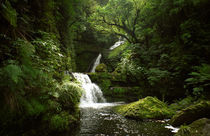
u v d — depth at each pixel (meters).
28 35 3.09
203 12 7.40
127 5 10.34
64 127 2.60
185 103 5.25
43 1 4.45
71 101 3.22
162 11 9.18
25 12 3.38
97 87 8.99
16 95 1.67
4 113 1.48
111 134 2.69
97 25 12.85
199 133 2.19
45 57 3.34
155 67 8.69
